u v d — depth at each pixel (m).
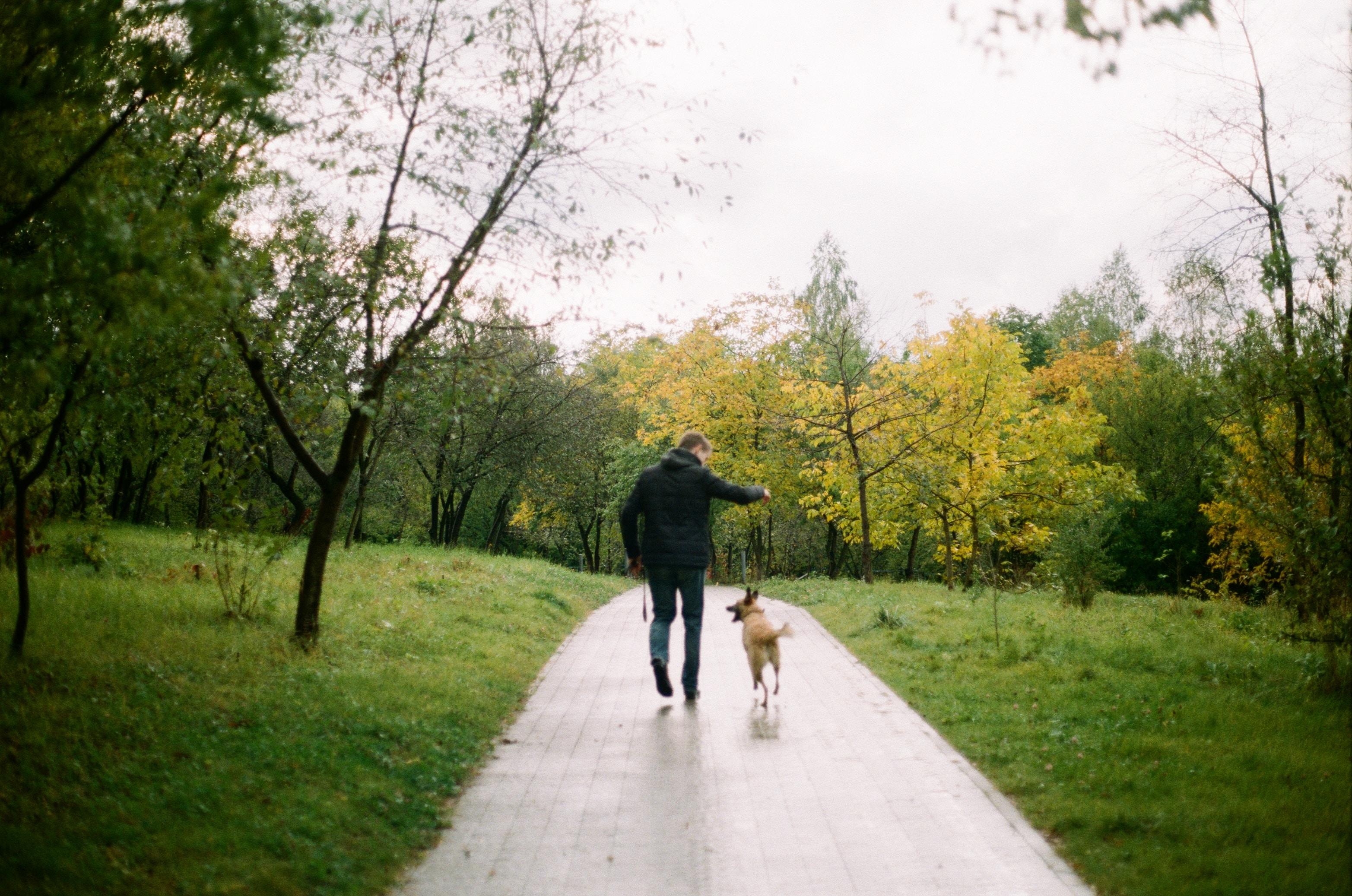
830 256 43.34
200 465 9.46
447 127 8.18
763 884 4.37
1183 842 4.66
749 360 33.97
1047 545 27.86
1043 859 4.63
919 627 12.59
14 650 6.79
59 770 4.82
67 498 12.70
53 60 5.46
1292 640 8.64
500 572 19.72
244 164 7.93
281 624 9.56
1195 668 9.28
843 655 11.08
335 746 5.99
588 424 36.62
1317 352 8.47
